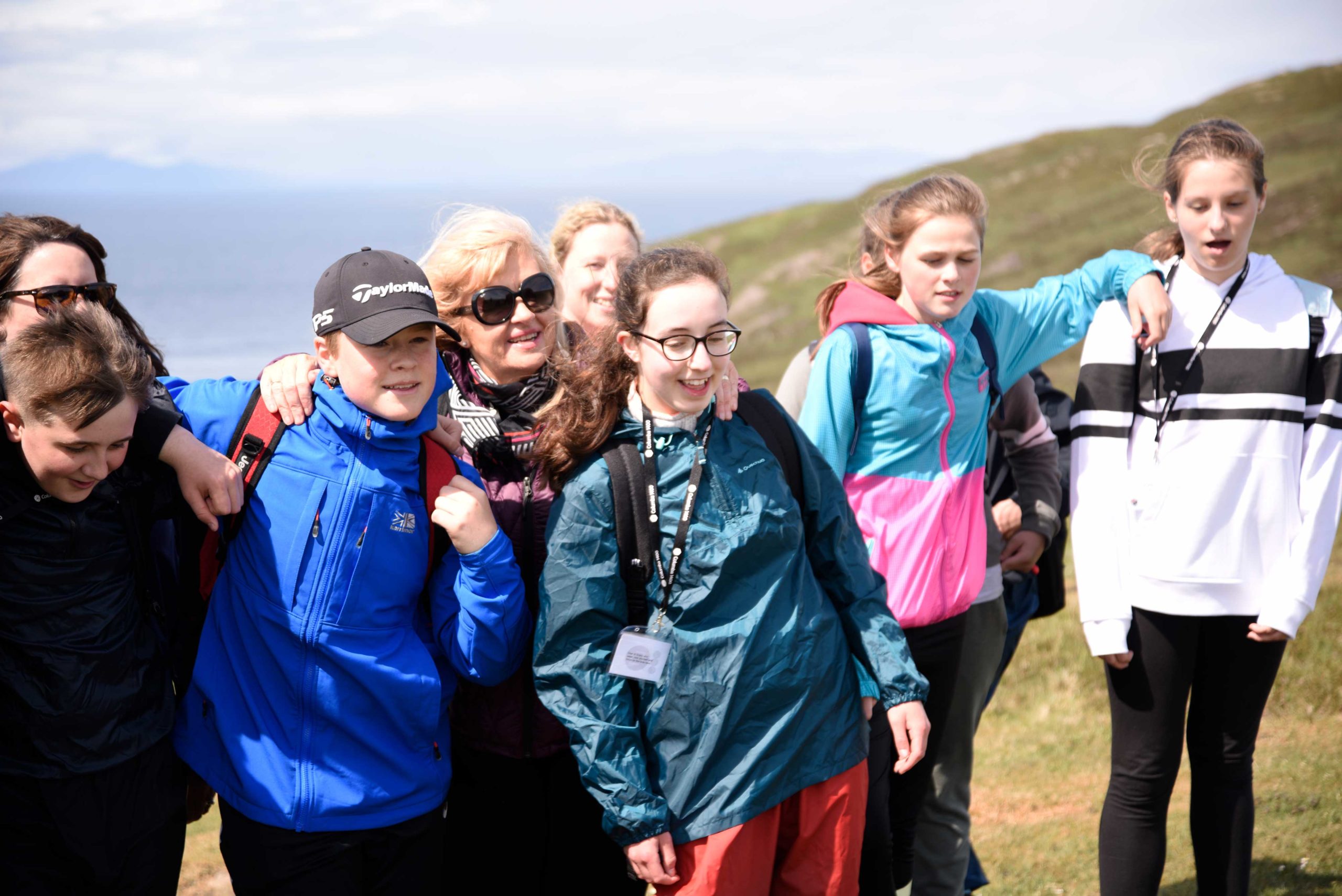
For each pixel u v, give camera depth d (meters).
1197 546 3.60
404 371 2.71
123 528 2.70
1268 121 39.84
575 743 2.80
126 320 3.11
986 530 3.79
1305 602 3.54
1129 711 3.72
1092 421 3.75
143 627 2.78
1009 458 4.36
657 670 2.81
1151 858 3.70
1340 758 5.17
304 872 2.77
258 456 2.79
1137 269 3.70
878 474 3.64
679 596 2.82
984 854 4.80
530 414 3.24
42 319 2.61
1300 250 25.81
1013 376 4.00
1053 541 4.59
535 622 3.07
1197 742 3.79
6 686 2.57
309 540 2.75
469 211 3.40
